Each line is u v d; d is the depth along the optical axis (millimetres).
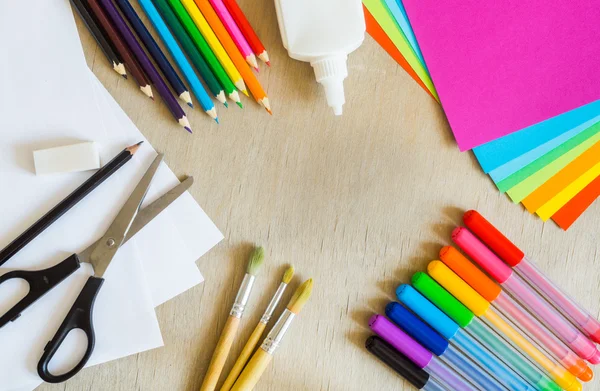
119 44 526
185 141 560
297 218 577
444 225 595
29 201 532
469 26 579
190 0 528
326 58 542
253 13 569
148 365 553
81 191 521
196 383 557
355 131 586
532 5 579
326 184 582
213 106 549
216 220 565
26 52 533
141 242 546
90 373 546
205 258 564
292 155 577
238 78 546
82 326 522
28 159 533
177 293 549
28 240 512
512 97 584
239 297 553
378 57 587
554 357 609
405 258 590
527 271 591
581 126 595
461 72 583
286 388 572
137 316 539
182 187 543
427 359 573
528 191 600
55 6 536
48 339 528
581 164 600
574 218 609
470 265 577
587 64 583
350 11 538
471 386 589
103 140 542
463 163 598
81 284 536
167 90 540
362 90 587
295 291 573
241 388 547
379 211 588
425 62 584
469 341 588
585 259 614
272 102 575
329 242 582
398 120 591
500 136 586
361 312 583
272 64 574
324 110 581
